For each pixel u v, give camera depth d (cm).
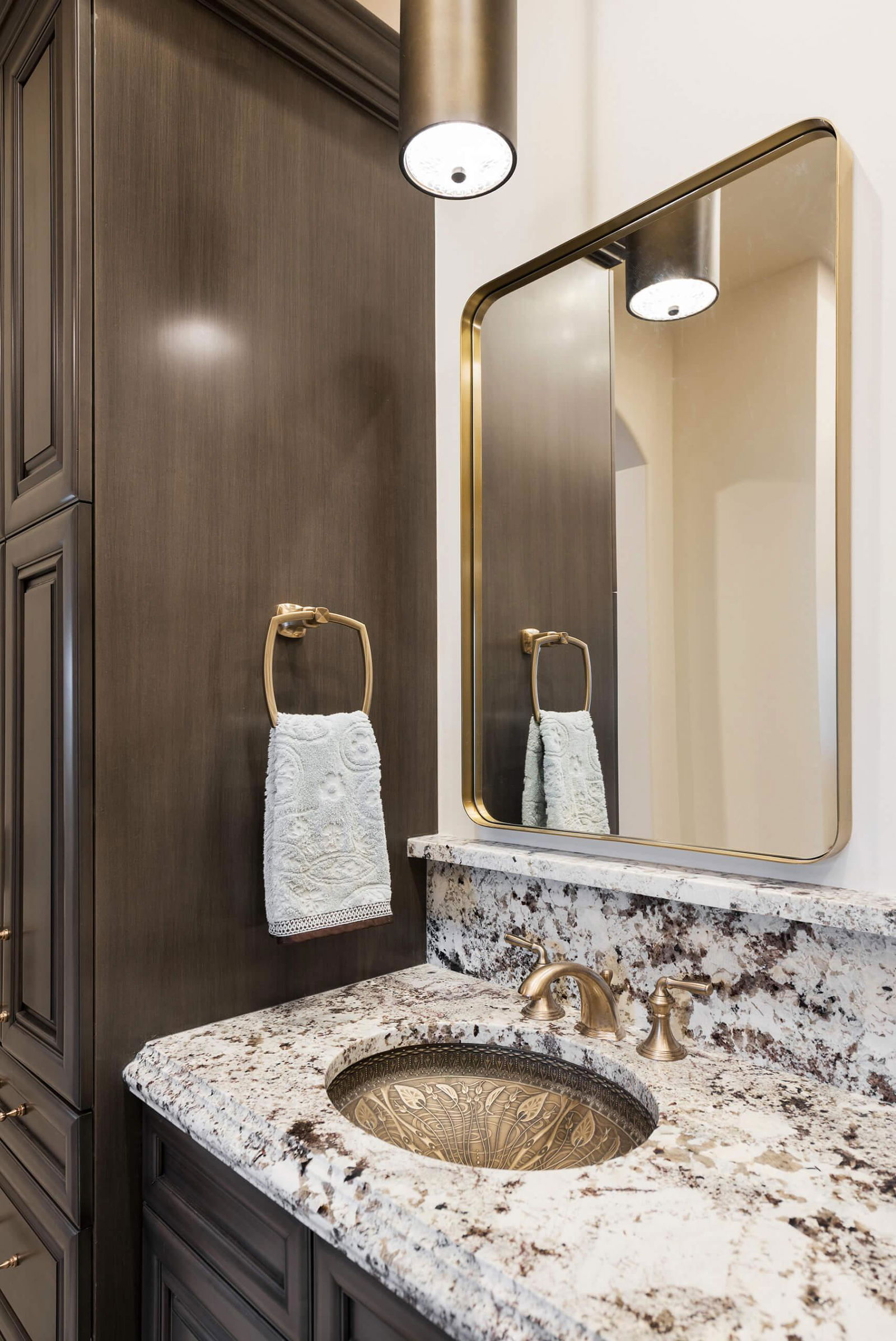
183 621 113
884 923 86
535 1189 73
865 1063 91
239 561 120
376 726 139
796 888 98
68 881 103
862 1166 77
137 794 108
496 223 141
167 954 110
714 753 108
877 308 96
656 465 115
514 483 136
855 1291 60
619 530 120
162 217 112
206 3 119
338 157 137
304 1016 117
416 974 138
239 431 121
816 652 99
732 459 107
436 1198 71
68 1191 103
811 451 100
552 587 129
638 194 121
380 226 143
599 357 123
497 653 138
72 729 103
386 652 141
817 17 101
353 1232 71
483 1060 113
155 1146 105
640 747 116
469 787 141
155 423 111
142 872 108
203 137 118
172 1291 100
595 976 107
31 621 114
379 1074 109
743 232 107
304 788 118
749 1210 70
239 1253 89
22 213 121
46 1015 110
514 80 102
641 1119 94
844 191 97
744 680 105
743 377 106
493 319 142
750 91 108
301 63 131
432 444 151
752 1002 100
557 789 127
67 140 106
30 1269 114
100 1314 102
